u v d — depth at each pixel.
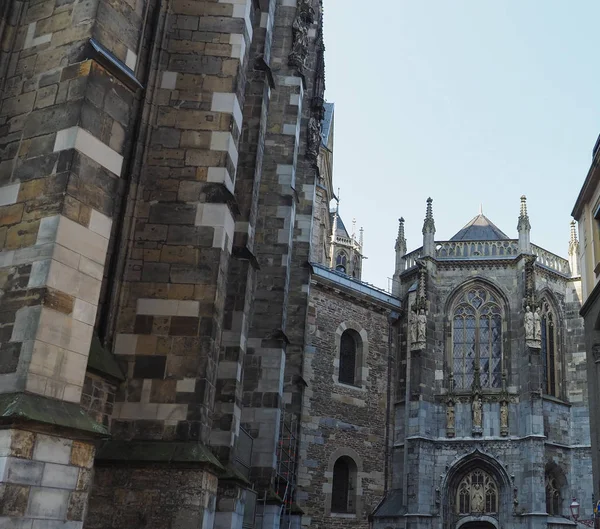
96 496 13.84
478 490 39.16
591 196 28.33
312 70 35.25
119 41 13.55
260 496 22.88
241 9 17.75
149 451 14.23
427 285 42.56
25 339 11.20
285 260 25.67
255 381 24.22
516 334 41.09
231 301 19.89
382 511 39.16
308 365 38.38
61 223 11.80
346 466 39.47
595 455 25.97
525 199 43.47
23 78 13.24
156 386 14.95
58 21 13.38
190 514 13.72
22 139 12.75
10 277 11.79
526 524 37.09
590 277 28.36
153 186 16.39
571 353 42.81
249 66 22.72
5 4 13.66
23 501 10.40
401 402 41.91
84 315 11.91
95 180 12.49
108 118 12.91
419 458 38.94
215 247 15.95
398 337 43.78
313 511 36.34
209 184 16.38
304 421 37.28
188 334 15.34
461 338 42.47
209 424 15.27
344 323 41.06
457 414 40.34
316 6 36.38
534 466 37.66
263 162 26.92
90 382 14.27
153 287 15.70
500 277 42.56
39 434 10.73
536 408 38.69
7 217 12.27
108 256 15.66
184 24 17.56
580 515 38.78
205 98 17.02
